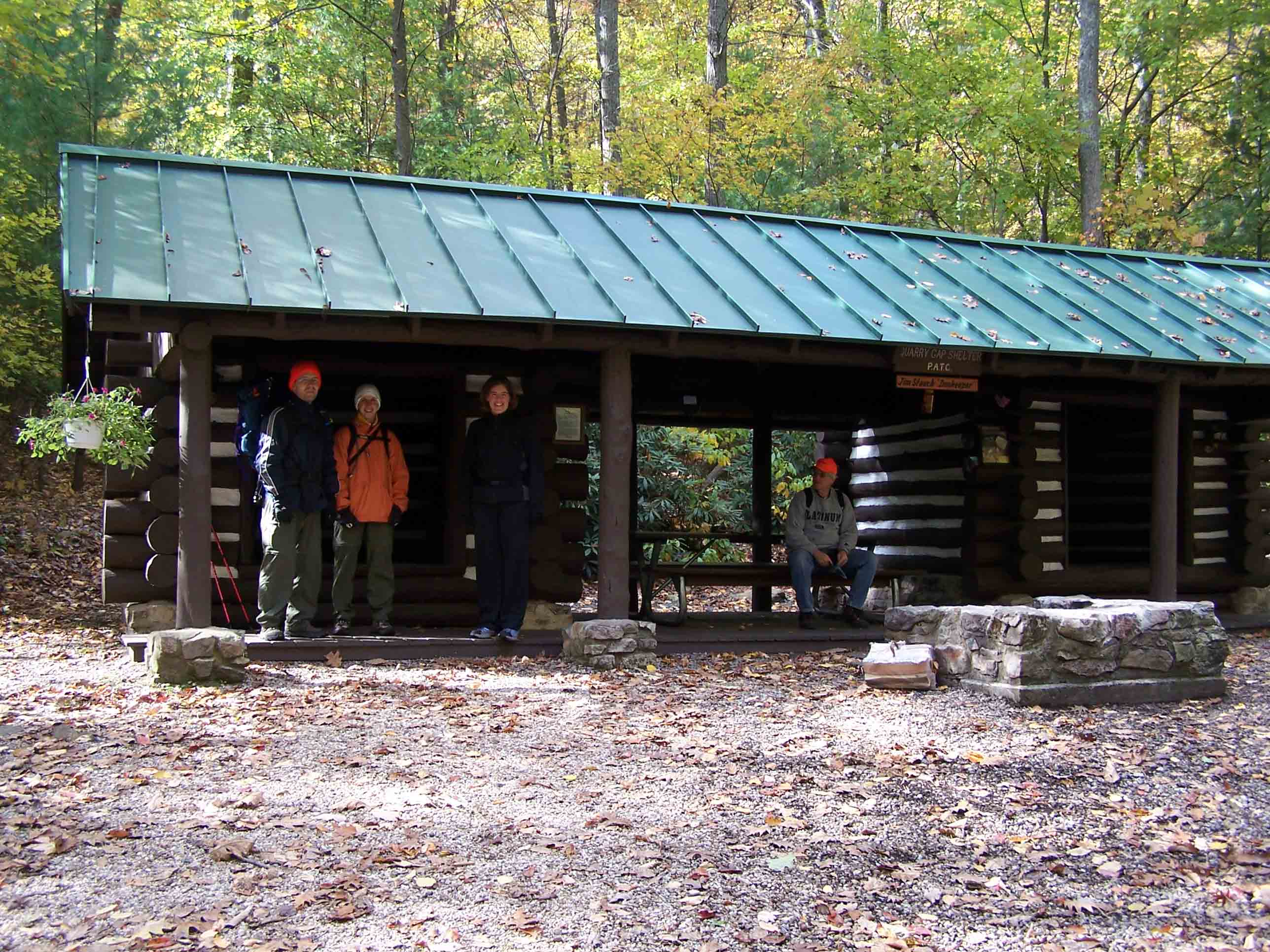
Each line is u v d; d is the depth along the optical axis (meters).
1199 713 7.01
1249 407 12.12
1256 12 20.42
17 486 16.05
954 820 4.98
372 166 21.33
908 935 3.83
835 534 10.45
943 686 7.60
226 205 8.80
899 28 23.44
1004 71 20.86
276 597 8.16
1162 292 11.43
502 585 8.84
